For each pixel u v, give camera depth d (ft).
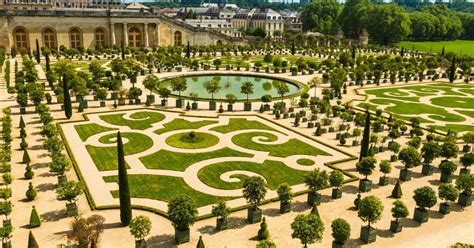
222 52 645.51
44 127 231.50
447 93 407.23
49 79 369.91
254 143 246.06
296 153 232.32
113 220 158.92
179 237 143.43
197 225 156.76
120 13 655.76
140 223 136.87
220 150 233.55
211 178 197.26
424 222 163.43
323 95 366.63
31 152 223.71
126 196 151.84
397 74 490.08
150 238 147.54
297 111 320.70
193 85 419.95
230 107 314.35
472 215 171.22
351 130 279.69
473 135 236.43
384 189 192.34
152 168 207.10
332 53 647.97
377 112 309.22
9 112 270.87
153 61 524.52
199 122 285.43
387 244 147.23
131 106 322.34
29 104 319.88
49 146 205.46
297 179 199.21
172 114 303.48
